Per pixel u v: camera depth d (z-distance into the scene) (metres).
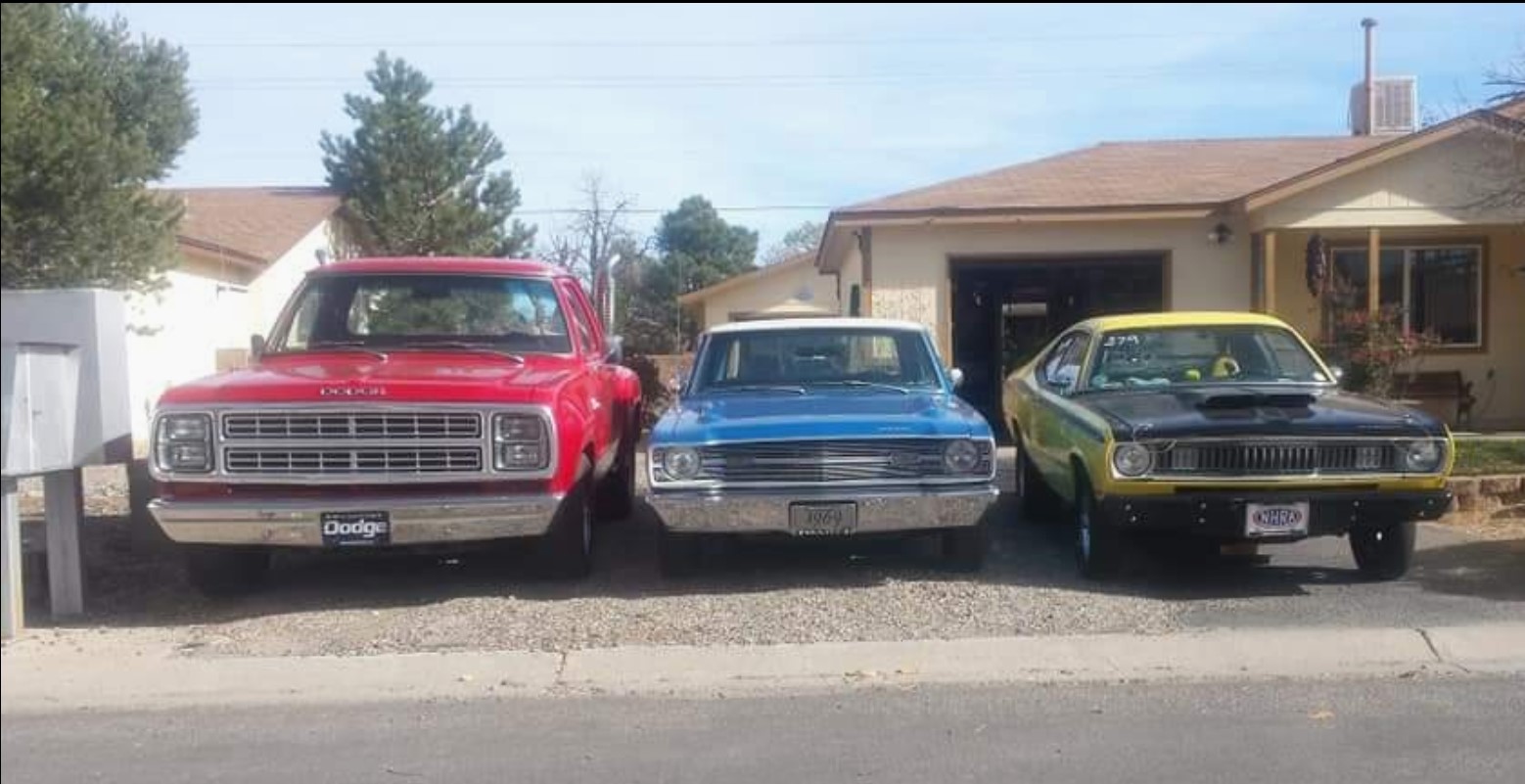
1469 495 11.07
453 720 6.27
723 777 5.44
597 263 33.84
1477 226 16.22
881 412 8.60
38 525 10.68
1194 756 5.62
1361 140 20.19
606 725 6.16
